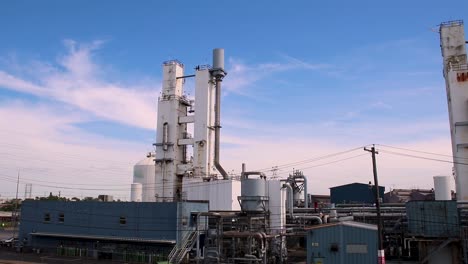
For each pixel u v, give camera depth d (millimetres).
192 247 53625
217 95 80188
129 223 58000
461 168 59844
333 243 40719
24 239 66438
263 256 44656
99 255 58844
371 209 62219
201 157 76562
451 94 61938
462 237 43969
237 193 65000
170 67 83125
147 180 83312
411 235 47125
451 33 65375
